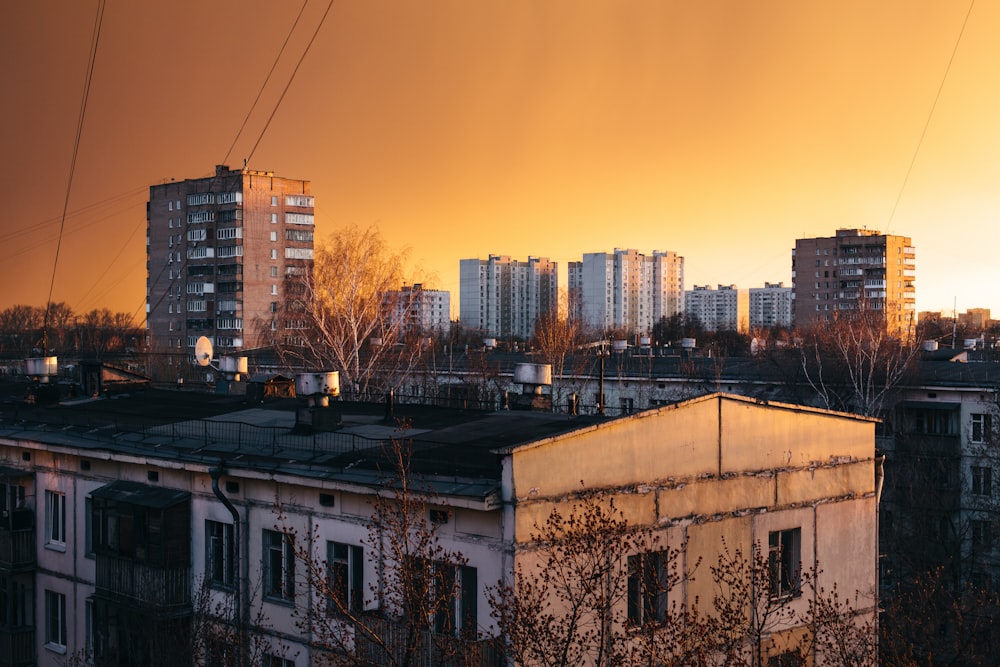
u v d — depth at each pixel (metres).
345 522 22.44
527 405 30.81
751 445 25.67
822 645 25.86
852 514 28.67
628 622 20.16
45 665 30.77
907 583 49.28
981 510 54.00
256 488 24.59
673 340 158.00
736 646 23.78
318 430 26.62
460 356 84.06
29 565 31.20
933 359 76.81
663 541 23.08
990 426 55.31
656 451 23.03
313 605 23.02
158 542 25.95
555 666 18.17
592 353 73.31
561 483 20.70
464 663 18.25
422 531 20.11
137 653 26.38
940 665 30.14
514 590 19.39
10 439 31.34
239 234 150.25
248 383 35.59
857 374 63.38
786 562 26.98
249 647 24.59
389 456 22.19
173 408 33.56
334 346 70.00
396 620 20.00
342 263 72.88
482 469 21.00
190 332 155.75
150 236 161.62
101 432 29.64
